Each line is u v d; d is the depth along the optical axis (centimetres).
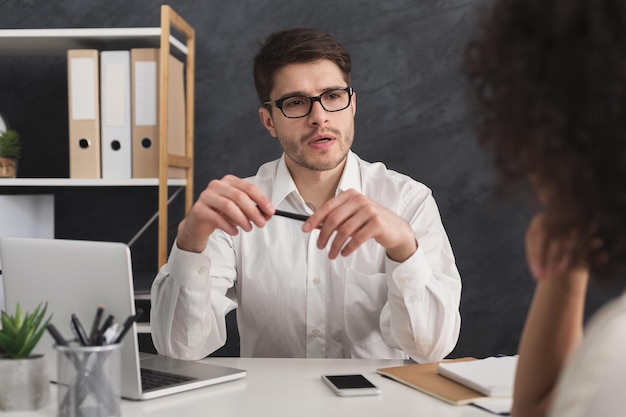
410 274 144
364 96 255
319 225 136
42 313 110
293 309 180
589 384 47
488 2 55
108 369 98
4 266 123
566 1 45
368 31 254
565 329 81
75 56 218
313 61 168
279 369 135
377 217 134
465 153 252
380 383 124
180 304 149
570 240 53
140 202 260
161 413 106
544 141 47
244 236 184
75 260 112
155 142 219
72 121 220
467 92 59
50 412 107
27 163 261
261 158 259
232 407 109
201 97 259
